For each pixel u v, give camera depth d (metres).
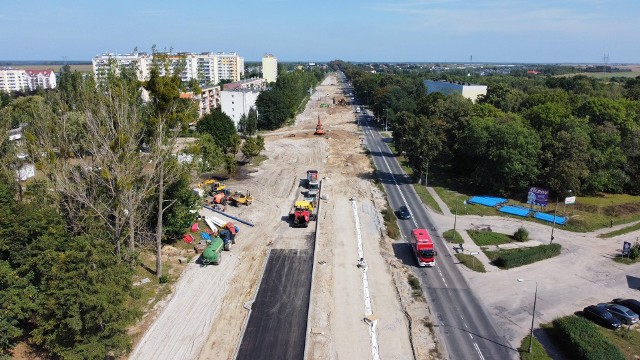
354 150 127.44
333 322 45.06
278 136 149.00
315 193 84.00
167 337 41.97
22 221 40.00
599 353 37.94
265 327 43.72
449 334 43.56
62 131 49.72
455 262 58.84
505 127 83.31
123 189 48.31
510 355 40.59
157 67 48.91
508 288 52.16
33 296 37.78
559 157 81.75
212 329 43.31
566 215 74.56
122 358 38.88
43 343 38.72
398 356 40.22
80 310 34.19
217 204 78.38
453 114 114.19
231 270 55.28
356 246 63.25
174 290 50.25
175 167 53.88
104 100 48.91
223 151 109.06
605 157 81.88
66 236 42.56
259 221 72.25
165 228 59.03
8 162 55.03
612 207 76.94
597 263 58.62
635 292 51.34
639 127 88.19
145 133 54.16
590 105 96.88
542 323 45.34
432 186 93.50
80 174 51.12
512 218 74.62
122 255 47.69
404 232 69.25
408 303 48.81
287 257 59.12
